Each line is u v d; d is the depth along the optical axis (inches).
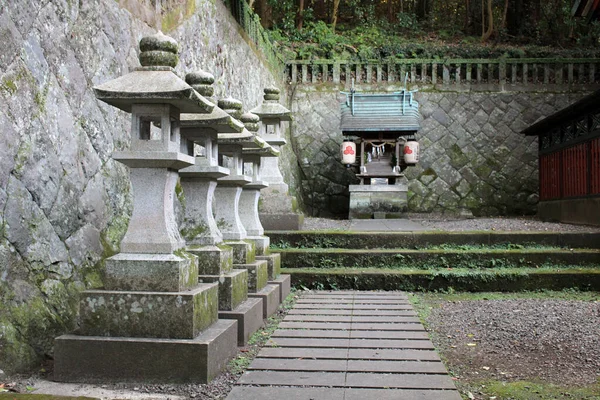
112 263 140.6
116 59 207.5
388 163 487.2
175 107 145.1
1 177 138.6
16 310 139.3
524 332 192.5
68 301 159.3
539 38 684.1
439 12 783.7
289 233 321.7
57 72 167.6
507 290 279.6
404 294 272.4
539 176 476.4
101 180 190.7
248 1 480.4
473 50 577.9
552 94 564.7
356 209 469.7
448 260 298.2
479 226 367.2
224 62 349.4
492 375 147.5
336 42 591.8
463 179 554.9
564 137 423.8
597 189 361.4
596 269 285.4
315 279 286.8
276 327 199.9
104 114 195.9
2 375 129.3
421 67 575.2
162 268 139.3
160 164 141.0
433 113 565.0
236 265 213.0
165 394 127.3
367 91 571.5
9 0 146.2
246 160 241.6
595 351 168.6
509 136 560.1
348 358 159.6
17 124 146.5
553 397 129.6
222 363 146.2
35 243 150.6
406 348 171.3
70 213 169.2
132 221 142.9
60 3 171.0
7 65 144.3
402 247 317.1
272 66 508.7
